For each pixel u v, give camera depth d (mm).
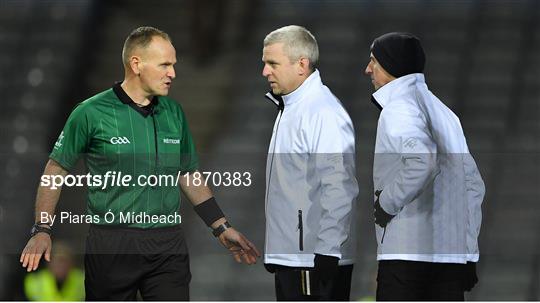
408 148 13875
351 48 33656
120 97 14430
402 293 14008
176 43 34281
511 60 33844
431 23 34625
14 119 32250
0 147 31344
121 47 34062
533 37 34375
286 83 14547
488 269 25781
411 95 14344
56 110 32656
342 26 34469
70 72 33438
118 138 14289
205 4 34531
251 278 26891
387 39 14500
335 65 33062
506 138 31688
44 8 34750
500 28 34625
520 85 33344
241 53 34531
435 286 14375
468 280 15078
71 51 33875
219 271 26766
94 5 34656
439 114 14648
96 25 34438
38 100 32812
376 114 31422
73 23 34469
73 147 14398
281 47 14469
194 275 26578
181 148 15148
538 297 25469
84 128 14273
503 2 34969
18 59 33688
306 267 14406
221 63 34188
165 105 14789
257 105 33219
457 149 14680
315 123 14359
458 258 14367
